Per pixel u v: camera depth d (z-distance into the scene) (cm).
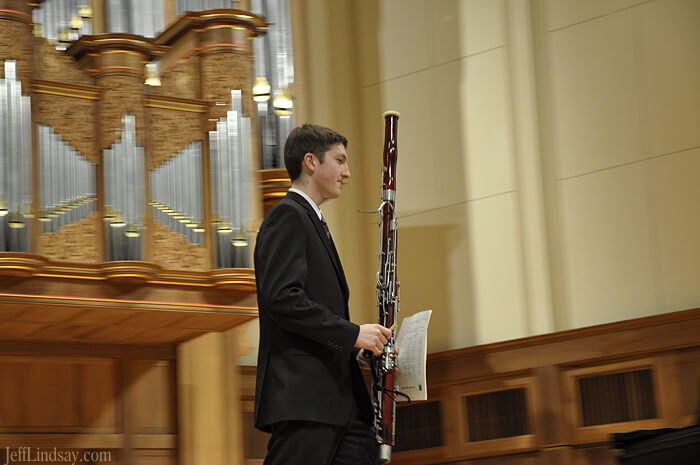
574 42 642
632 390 580
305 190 360
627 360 582
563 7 650
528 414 618
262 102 632
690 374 558
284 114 637
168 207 531
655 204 595
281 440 328
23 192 479
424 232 692
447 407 655
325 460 322
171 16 617
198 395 607
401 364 359
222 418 612
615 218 611
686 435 339
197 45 561
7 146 478
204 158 546
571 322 621
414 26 713
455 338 667
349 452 331
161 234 526
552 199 639
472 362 644
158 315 525
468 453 640
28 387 560
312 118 707
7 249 471
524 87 657
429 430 664
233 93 553
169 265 525
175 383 605
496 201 661
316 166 360
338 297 343
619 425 580
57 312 500
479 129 675
